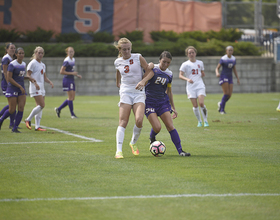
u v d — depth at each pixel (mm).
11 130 37719
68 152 26547
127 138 32875
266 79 93188
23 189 17766
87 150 27344
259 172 20938
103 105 65250
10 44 37875
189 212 14758
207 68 90500
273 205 15625
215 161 23656
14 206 15453
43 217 14289
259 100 72875
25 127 39969
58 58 87062
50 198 16453
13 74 35406
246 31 121625
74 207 15336
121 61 24359
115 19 98438
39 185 18406
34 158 24500
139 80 24453
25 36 95938
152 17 100250
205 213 14664
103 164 22812
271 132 35906
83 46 89375
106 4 97750
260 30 103625
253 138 32594
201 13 103812
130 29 99125
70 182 18922
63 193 17141
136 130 25016
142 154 25984
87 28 97500
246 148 28094
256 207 15375
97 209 15094
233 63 51344
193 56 39750
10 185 18422
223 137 33156
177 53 91000
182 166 22281
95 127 39750
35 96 36906
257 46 102062
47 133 35688
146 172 20859
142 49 88875
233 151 26938
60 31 96812
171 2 101500
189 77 39969
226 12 104938
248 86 92750
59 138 32750
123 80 24578
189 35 99000
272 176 20094
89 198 16438
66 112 54875
